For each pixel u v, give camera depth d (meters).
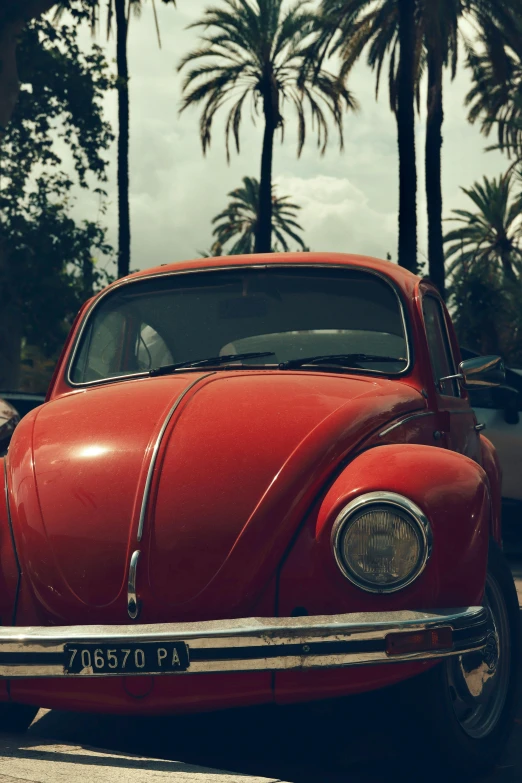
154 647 3.01
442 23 22.44
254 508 3.22
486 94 30.52
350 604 3.10
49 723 4.15
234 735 3.92
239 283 4.49
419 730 3.33
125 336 4.46
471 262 41.03
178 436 3.45
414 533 3.09
